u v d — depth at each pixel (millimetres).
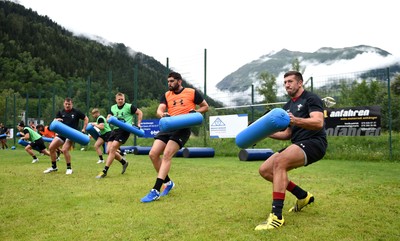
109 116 6957
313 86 12359
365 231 3051
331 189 5262
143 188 5395
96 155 14375
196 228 3160
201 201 4383
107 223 3361
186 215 3656
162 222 3379
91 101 24078
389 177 6754
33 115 28438
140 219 3498
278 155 3414
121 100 7492
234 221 3416
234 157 13164
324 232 3012
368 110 10695
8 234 3062
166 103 5238
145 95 18703
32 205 4203
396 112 13375
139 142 18938
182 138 4828
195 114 4766
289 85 3607
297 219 3473
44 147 11109
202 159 12062
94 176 7031
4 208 4039
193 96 5117
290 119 3275
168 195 4816
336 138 13312
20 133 13867
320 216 3604
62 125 7168
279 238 2850
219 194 4867
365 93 13414
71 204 4254
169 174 7254
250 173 7414
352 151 11797
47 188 5445
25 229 3207
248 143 3594
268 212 3770
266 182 6020
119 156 7277
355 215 3627
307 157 3416
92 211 3875
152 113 18047
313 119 3291
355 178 6578
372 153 11125
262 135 3418
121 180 6367
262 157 11211
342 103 12984
